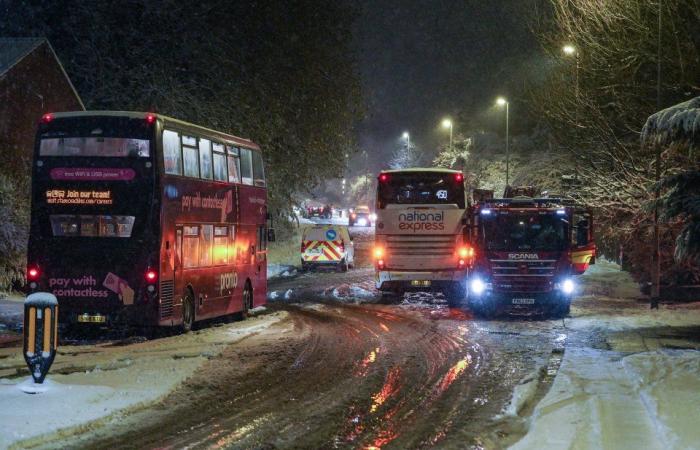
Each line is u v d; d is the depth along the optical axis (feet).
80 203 59.21
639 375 42.06
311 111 146.41
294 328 67.26
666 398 35.86
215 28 129.90
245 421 33.60
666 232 91.15
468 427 32.86
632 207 95.71
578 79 99.55
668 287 93.50
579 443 28.66
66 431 30.63
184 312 63.31
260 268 81.46
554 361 49.78
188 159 64.23
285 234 185.88
